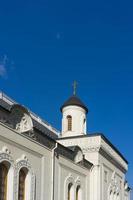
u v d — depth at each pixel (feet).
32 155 83.51
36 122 118.01
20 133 79.71
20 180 80.02
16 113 77.87
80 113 131.54
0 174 74.18
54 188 91.45
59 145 94.58
